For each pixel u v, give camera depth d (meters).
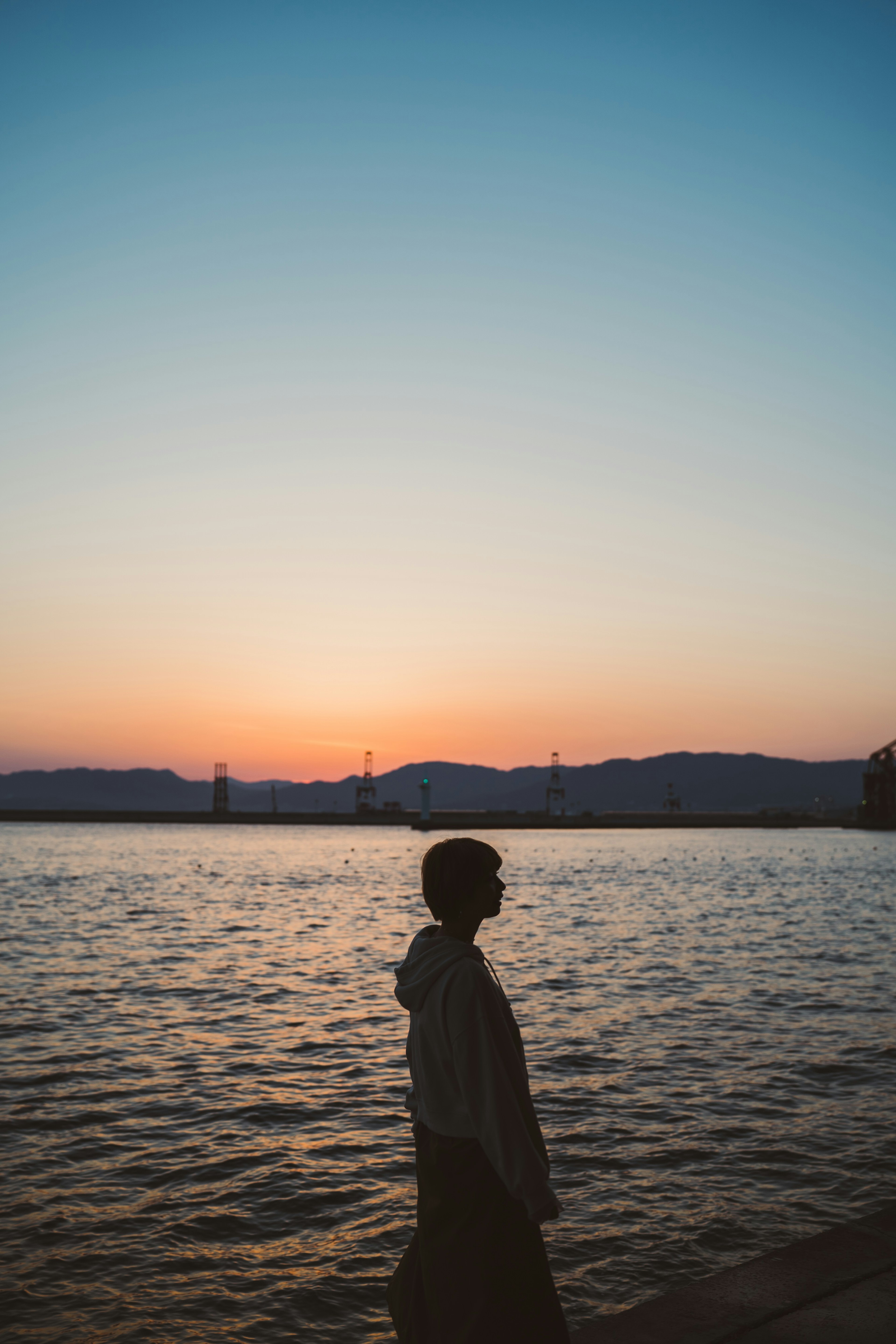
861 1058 15.22
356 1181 10.08
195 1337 6.89
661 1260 8.15
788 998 20.58
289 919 39.47
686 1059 15.23
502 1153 3.09
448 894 3.48
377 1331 6.99
